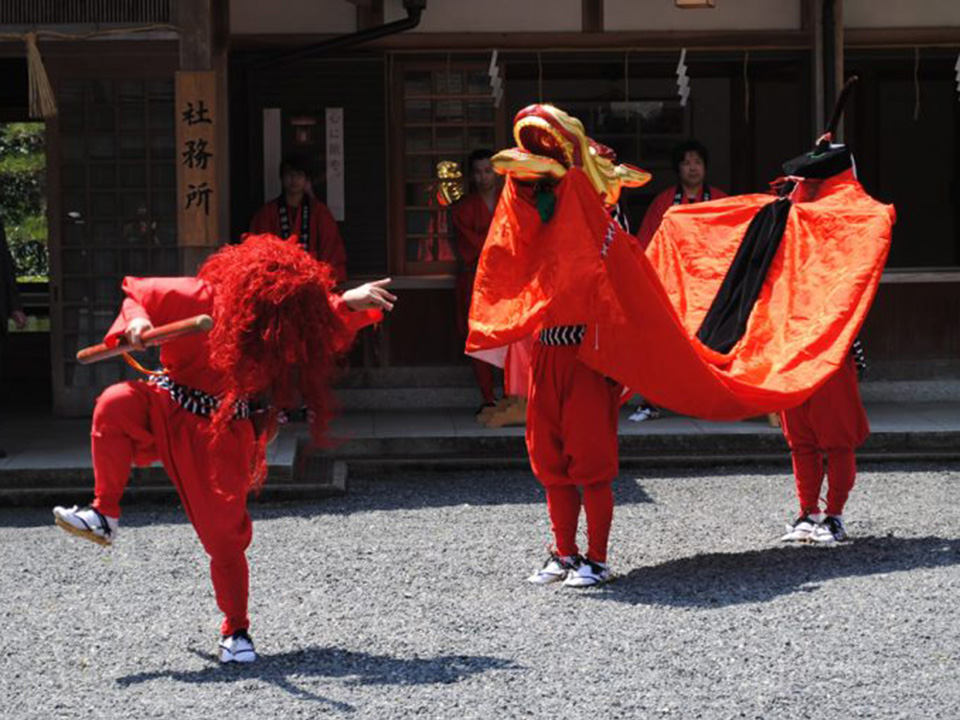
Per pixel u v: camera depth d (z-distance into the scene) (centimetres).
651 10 1446
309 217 1405
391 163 1478
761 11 1450
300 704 634
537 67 1562
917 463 1252
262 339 655
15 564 923
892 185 1747
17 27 1265
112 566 915
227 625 704
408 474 1241
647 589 831
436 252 1493
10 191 2992
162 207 1359
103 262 1366
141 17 1275
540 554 930
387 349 1480
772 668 674
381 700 638
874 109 1598
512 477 1220
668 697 636
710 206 991
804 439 945
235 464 690
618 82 1642
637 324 821
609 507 848
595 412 834
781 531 988
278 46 1444
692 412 855
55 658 716
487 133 1480
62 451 1218
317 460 1266
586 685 654
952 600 787
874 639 717
